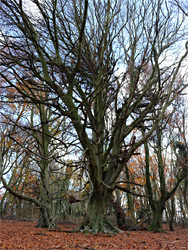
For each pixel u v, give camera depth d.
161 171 18.84
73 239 8.71
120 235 10.80
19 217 27.45
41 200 14.95
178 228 26.89
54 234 10.27
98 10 11.99
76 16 11.45
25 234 10.27
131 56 12.15
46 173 15.52
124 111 11.29
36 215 31.17
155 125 9.97
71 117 10.08
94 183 10.67
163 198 18.02
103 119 12.61
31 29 10.20
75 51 11.59
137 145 10.25
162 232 16.77
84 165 9.69
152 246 8.19
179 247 8.11
